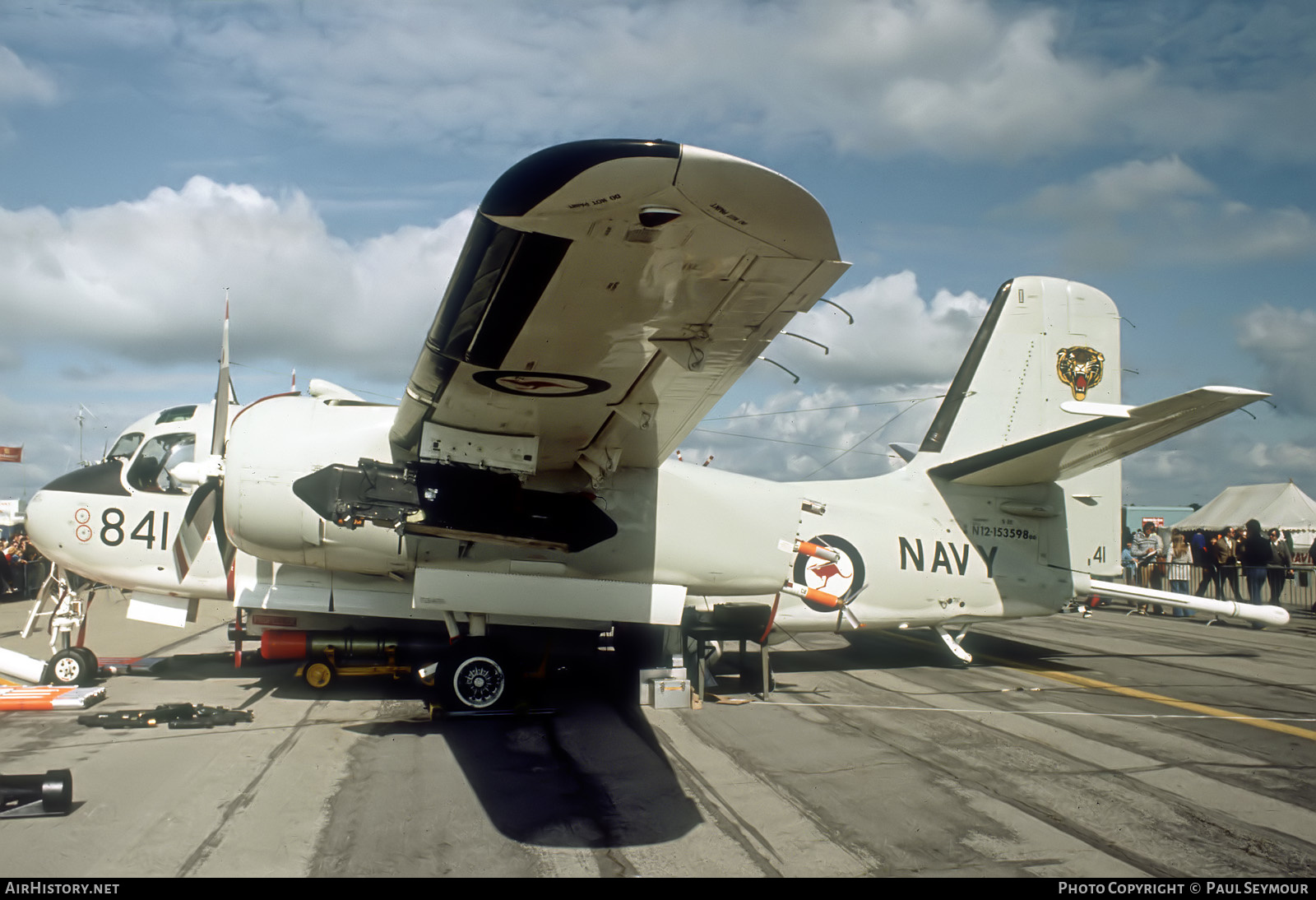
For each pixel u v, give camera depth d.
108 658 10.40
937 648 12.32
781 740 6.78
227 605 18.11
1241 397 6.82
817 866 4.24
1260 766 6.10
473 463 6.99
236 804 5.00
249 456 7.55
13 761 5.82
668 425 7.06
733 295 4.59
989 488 10.50
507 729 7.05
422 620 8.76
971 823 4.89
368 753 6.22
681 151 3.48
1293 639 13.89
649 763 6.05
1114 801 5.29
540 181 3.61
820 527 9.72
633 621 8.13
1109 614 18.92
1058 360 10.96
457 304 4.73
